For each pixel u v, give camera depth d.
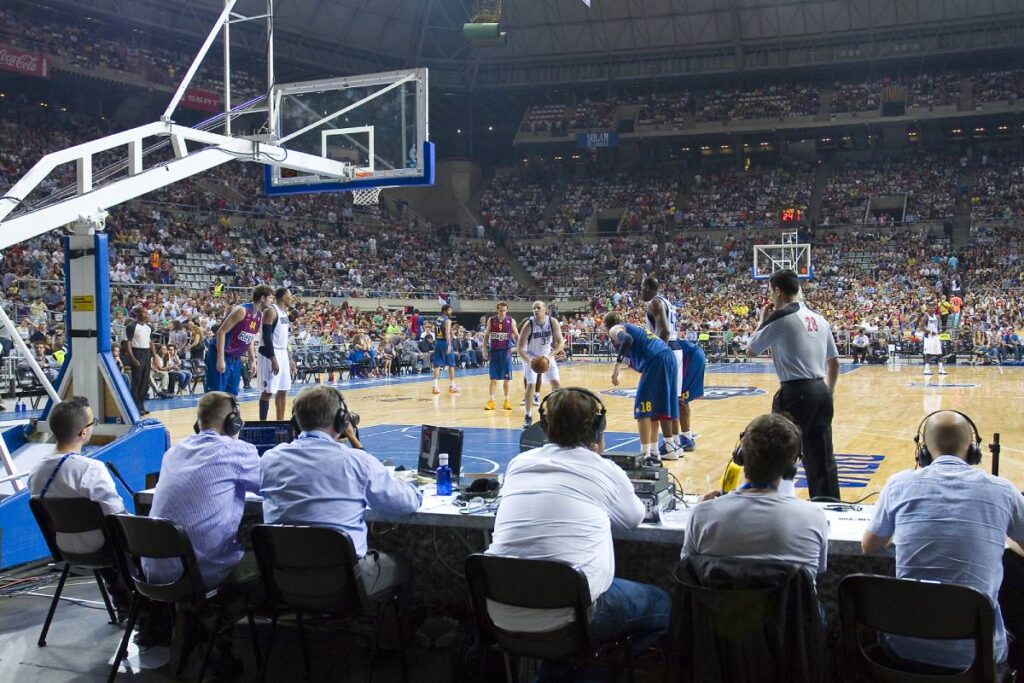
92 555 4.33
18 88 31.89
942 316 25.94
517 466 3.50
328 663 4.24
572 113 43.62
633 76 41.41
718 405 13.56
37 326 16.36
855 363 25.70
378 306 29.28
